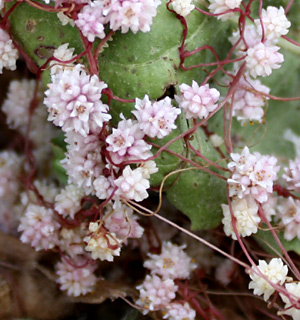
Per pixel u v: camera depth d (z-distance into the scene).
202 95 0.16
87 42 0.17
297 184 0.17
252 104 0.18
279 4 0.18
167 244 0.18
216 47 0.18
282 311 0.17
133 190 0.16
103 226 0.17
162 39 0.17
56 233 0.18
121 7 0.16
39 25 0.17
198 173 0.18
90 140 0.17
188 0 0.17
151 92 0.17
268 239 0.18
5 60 0.17
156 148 0.17
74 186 0.18
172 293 0.18
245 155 0.17
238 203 0.17
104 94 0.17
